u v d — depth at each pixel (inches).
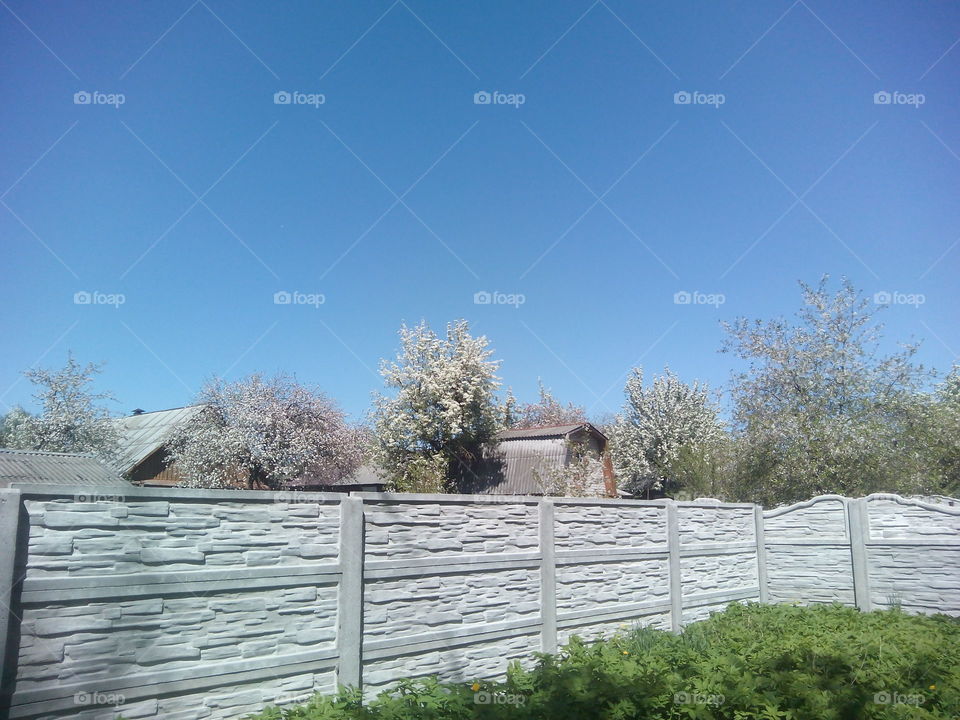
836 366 808.9
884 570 550.0
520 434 1235.2
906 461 732.0
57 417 1095.0
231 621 253.0
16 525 205.0
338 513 290.4
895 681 317.7
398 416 1157.7
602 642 383.6
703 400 1320.1
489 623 349.7
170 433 1216.2
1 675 197.6
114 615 224.7
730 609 526.9
